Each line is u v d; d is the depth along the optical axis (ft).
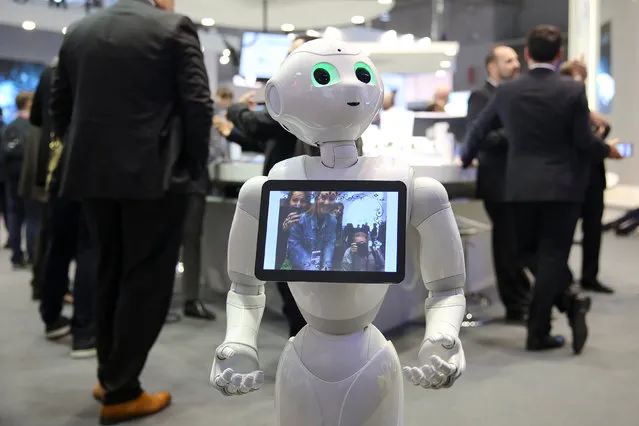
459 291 3.99
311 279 3.48
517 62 11.46
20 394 8.25
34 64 25.44
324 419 3.70
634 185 27.63
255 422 7.31
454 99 17.49
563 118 9.34
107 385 7.29
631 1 26.76
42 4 14.57
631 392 8.16
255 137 8.16
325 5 14.46
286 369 3.85
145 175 6.73
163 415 7.52
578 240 22.06
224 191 13.42
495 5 32.94
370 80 3.86
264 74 13.99
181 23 6.93
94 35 6.78
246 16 15.72
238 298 4.09
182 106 6.93
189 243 11.88
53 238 10.25
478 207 13.87
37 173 11.14
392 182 3.56
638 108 26.96
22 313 12.59
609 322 11.64
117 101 6.72
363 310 3.83
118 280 7.35
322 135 3.87
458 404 7.78
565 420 7.29
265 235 3.58
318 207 3.59
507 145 10.48
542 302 9.75
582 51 21.12
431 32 33.30
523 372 8.95
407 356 5.02
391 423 3.82
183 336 10.87
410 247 10.24
